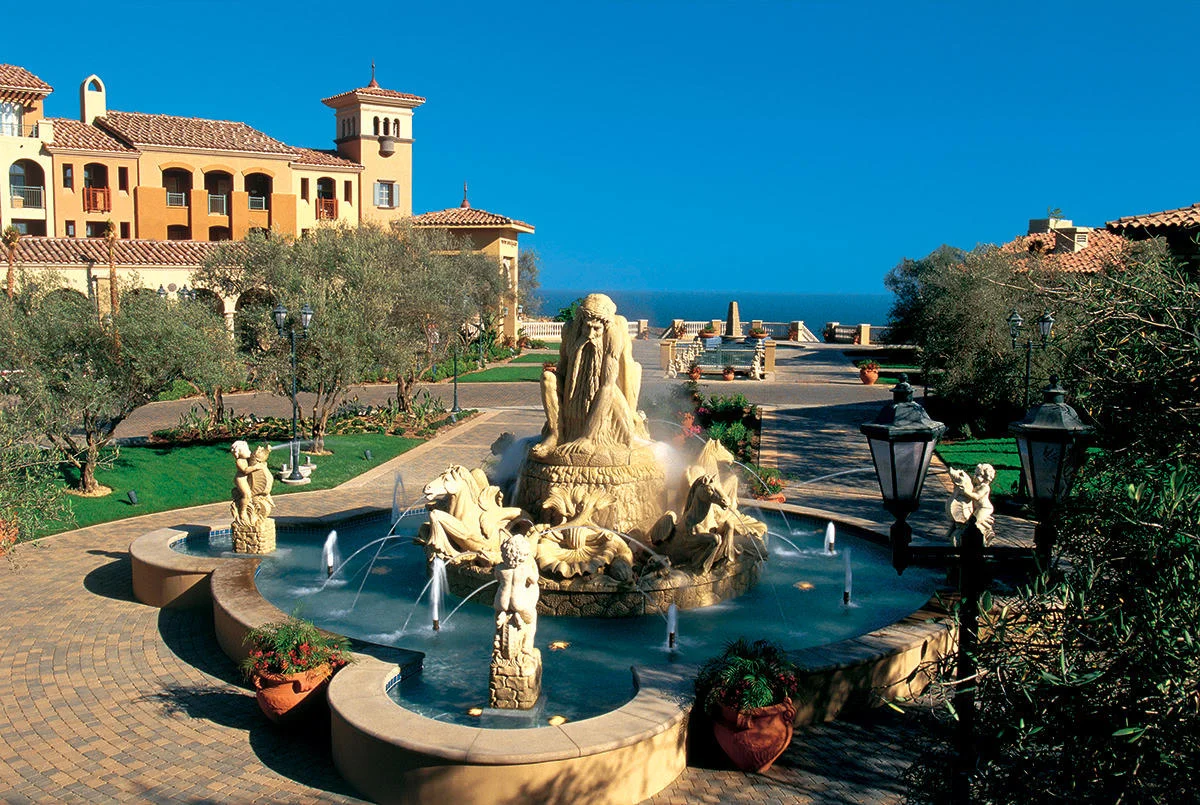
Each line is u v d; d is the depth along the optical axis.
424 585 16.20
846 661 11.89
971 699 7.00
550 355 63.53
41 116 56.44
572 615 14.59
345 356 28.38
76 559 18.81
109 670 13.46
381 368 31.08
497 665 11.22
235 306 46.50
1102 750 6.49
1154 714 6.29
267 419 33.81
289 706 11.41
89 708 12.23
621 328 16.52
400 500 23.77
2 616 15.58
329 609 15.00
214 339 27.67
